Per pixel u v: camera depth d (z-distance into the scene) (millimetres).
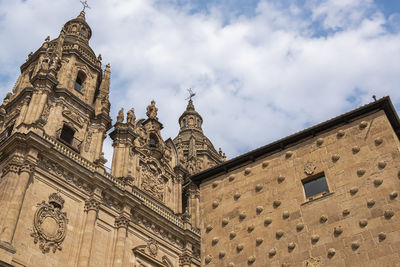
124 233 41594
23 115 43250
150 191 49906
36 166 37594
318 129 20031
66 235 37000
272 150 21297
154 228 45938
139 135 53625
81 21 61344
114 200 43094
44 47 53125
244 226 19969
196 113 78625
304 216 18312
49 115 44250
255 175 21172
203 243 20891
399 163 17078
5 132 43906
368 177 17547
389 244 15648
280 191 19781
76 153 42969
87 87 52188
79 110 48094
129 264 40875
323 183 18797
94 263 37875
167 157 56062
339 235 16938
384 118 18453
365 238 16266
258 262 18500
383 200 16656
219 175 22703
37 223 35062
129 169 48594
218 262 19781
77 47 54875
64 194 38906
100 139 47688
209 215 21594
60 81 49188
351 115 19281
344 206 17453
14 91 52188
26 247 33375
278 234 18562
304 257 17328
